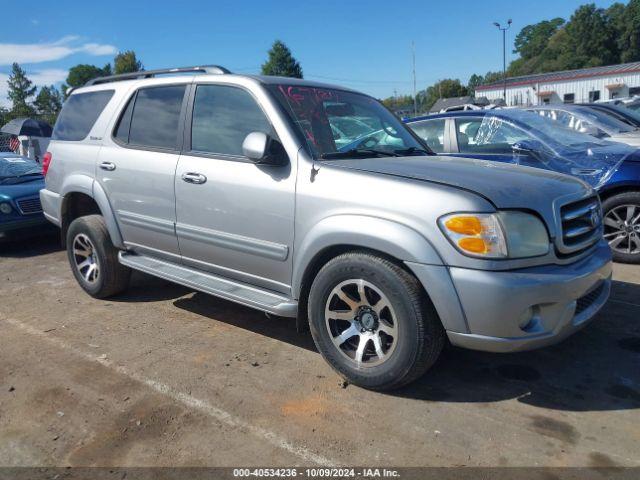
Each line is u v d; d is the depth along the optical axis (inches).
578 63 2893.7
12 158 345.4
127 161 174.6
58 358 150.0
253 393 128.7
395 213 115.8
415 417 117.0
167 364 144.7
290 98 146.9
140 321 176.6
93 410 123.0
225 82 154.3
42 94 3203.7
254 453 106.6
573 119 304.7
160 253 173.5
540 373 135.3
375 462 103.0
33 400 128.0
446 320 112.1
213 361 146.1
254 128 144.6
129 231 179.6
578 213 125.7
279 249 136.5
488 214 109.7
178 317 179.3
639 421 114.0
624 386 128.4
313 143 138.0
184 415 120.0
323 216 126.2
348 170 126.4
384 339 124.3
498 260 108.7
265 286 145.6
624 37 2778.1
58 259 271.1
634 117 355.3
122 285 196.2
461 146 254.4
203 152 155.1
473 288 108.3
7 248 301.7
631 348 147.7
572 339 153.9
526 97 1665.8
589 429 111.5
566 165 229.8
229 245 148.1
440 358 143.9
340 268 123.6
